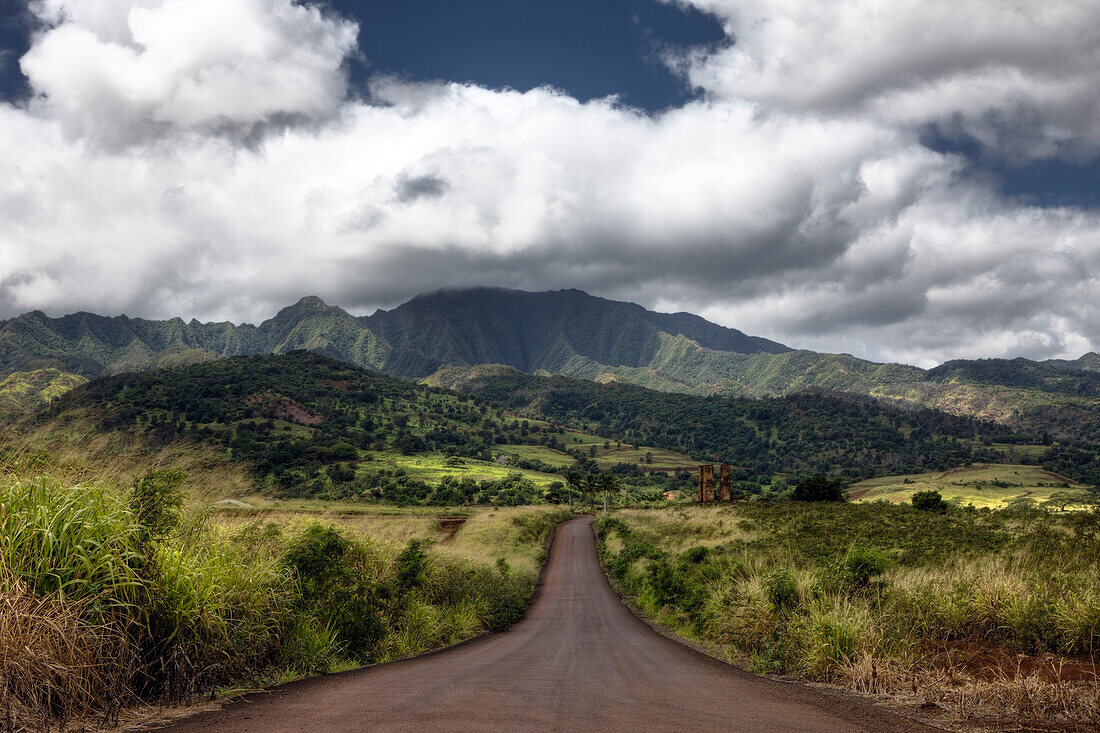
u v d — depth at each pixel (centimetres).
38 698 412
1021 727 448
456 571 1720
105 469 600
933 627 865
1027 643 766
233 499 855
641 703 528
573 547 5662
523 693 575
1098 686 520
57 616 445
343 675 725
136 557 537
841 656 741
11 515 487
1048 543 1742
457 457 19738
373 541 1281
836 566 1105
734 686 668
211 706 493
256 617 693
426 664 880
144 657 525
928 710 523
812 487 6981
